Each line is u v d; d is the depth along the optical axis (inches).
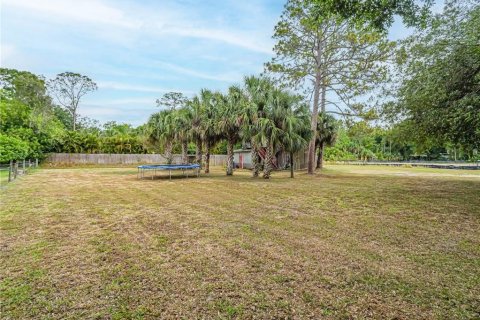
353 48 660.1
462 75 290.7
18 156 833.5
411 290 117.5
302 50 713.6
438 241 183.6
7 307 103.4
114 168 1046.4
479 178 634.8
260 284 123.1
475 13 301.6
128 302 107.7
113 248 169.3
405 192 402.9
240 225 224.1
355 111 695.1
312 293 115.0
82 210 279.1
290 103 600.7
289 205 309.1
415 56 356.8
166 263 146.6
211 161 1302.9
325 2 251.6
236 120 608.1
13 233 198.5
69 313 99.8
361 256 157.0
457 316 98.2
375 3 243.9
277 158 990.4
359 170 1009.5
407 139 414.3
